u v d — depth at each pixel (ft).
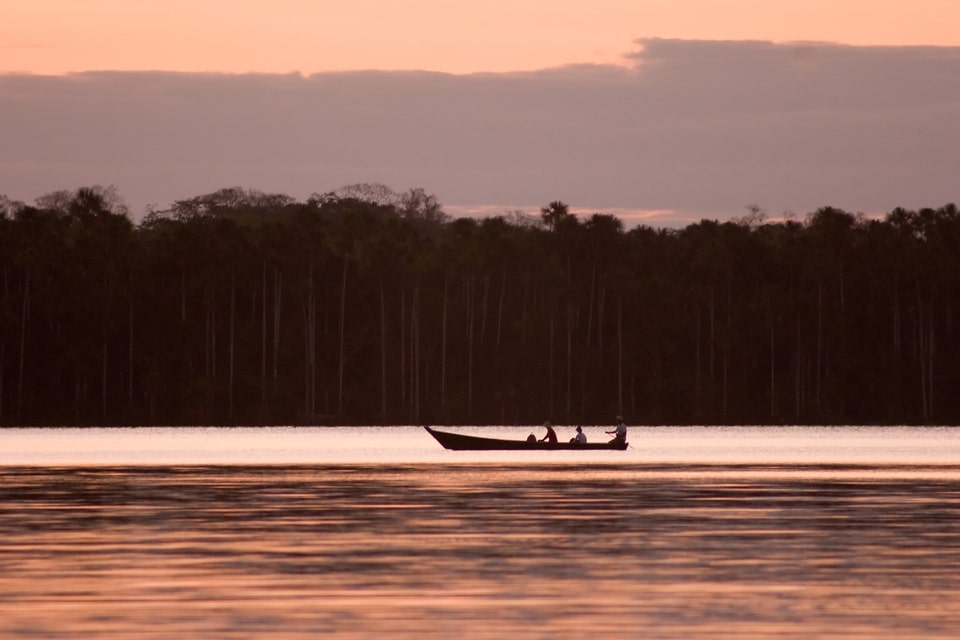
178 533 447.83
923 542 424.46
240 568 373.40
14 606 320.91
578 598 330.13
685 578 357.61
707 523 475.31
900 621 304.50
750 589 341.62
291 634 291.79
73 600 327.47
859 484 654.53
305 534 444.96
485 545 418.72
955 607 319.47
